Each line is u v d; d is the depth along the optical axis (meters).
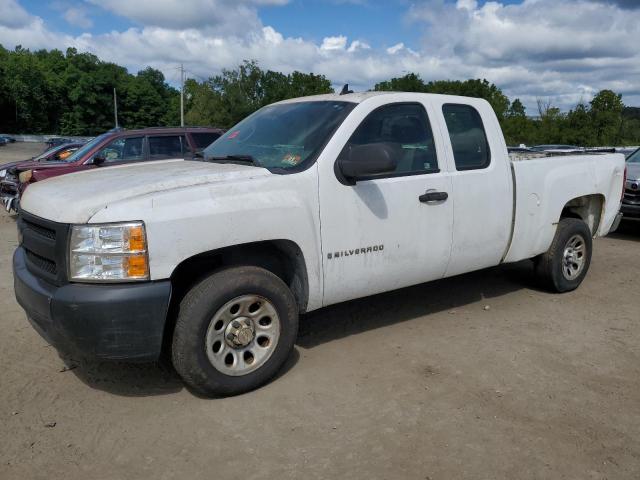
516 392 3.70
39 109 98.38
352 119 4.05
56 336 3.31
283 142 4.15
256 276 3.57
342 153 3.94
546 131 58.69
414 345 4.45
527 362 4.16
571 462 2.96
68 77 101.62
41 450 3.02
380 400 3.57
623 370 4.06
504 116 71.50
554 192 5.38
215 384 3.47
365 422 3.31
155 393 3.65
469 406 3.51
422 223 4.34
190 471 2.86
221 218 3.38
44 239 3.40
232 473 2.85
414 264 4.38
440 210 4.43
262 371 3.66
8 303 5.41
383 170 3.61
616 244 8.78
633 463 2.96
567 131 57.28
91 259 3.15
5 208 11.37
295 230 3.67
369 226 4.05
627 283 6.37
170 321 3.62
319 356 4.23
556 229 5.62
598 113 56.72
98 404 3.51
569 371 4.02
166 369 4.00
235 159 4.14
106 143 9.84
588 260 5.98
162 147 10.12
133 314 3.15
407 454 3.01
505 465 2.93
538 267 5.77
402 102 4.37
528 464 2.94
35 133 98.44
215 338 3.48
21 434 3.17
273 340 3.71
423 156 4.41
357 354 4.27
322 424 3.29
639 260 7.61
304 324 4.90
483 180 4.71
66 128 102.12
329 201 3.84
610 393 3.71
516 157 6.14
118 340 3.16
